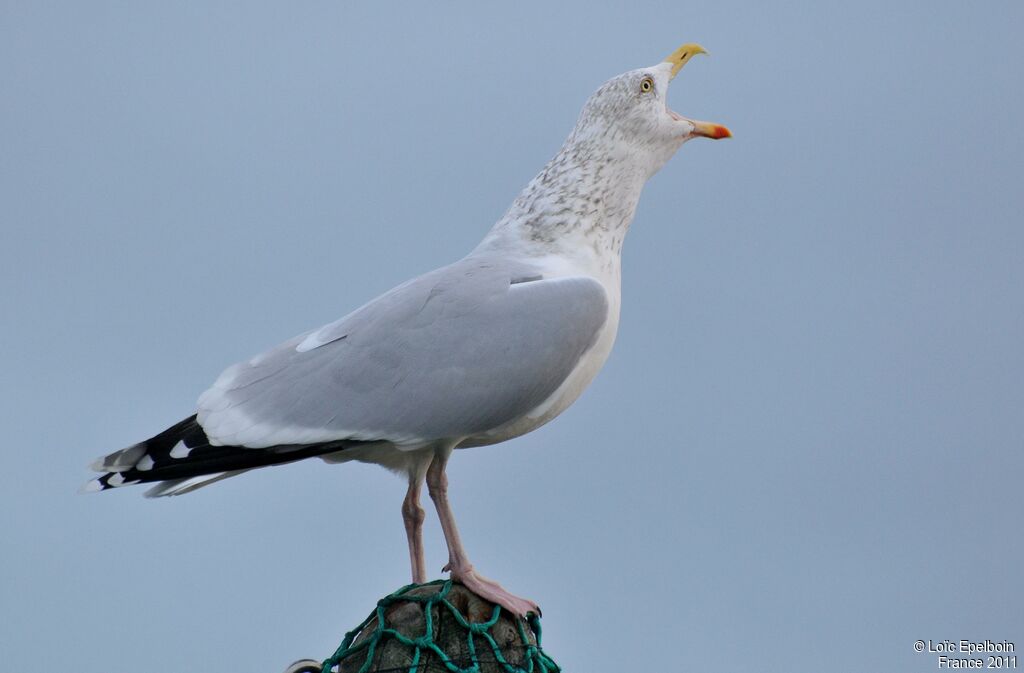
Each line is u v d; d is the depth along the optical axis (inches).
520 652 353.1
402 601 347.6
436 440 420.8
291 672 346.3
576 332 424.8
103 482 418.6
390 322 423.2
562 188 454.6
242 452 417.4
